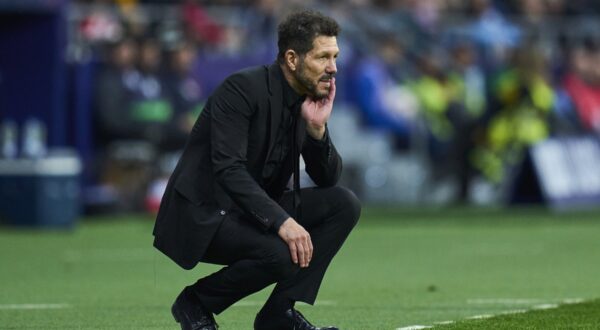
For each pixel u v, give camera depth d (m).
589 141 81.12
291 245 20.89
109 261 45.31
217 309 21.92
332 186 22.58
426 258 46.97
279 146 21.73
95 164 67.62
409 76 79.50
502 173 79.75
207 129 21.53
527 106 80.38
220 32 72.81
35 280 38.53
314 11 21.55
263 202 20.95
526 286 36.31
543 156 76.81
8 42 60.69
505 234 59.72
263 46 73.44
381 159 77.31
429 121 79.12
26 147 60.09
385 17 81.06
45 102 60.53
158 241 21.56
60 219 59.97
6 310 30.12
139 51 68.75
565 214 73.62
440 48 82.62
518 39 87.00
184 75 69.88
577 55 88.25
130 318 28.47
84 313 29.50
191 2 72.81
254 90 21.36
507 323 26.41
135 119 68.06
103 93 67.06
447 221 68.31
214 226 21.22
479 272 41.19
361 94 76.81
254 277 21.39
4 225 60.44
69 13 66.75
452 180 80.00
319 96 21.59
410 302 31.84
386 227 64.19
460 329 25.48
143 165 68.50
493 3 89.12
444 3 85.62
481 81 81.56
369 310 29.97
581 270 41.78
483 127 80.44
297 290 22.27
